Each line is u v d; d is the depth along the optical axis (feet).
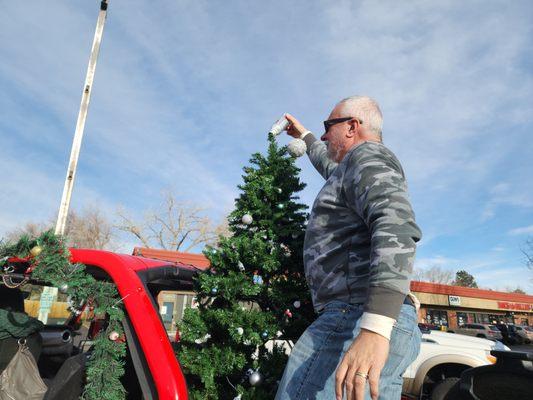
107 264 7.42
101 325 7.34
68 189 28.27
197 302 9.53
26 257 7.16
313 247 5.88
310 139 10.41
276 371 8.35
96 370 6.63
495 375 7.48
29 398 7.07
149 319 6.90
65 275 7.06
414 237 4.59
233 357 8.32
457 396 7.95
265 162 10.57
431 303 107.55
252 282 9.04
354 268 5.32
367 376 3.97
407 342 5.04
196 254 52.31
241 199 10.26
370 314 4.20
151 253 49.98
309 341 5.26
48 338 8.75
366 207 4.97
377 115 6.44
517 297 121.60
